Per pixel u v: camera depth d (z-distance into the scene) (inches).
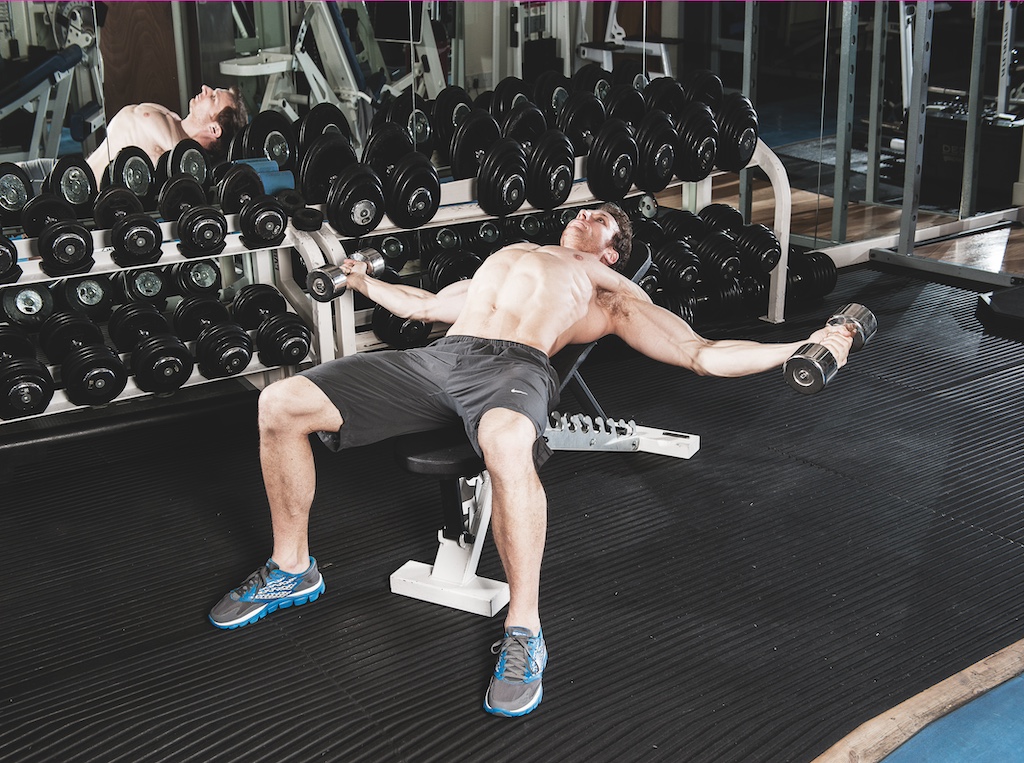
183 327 110.6
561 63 153.3
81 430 107.7
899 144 189.0
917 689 66.3
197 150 115.0
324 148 108.0
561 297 78.2
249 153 120.6
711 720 63.5
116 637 73.9
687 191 158.2
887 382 122.5
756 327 142.8
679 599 77.6
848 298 156.0
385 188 110.0
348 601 78.1
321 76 131.7
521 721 63.7
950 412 113.5
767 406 116.2
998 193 193.8
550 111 140.9
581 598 77.8
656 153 124.4
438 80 142.2
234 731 63.1
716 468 100.7
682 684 67.2
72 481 99.3
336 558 84.5
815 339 65.7
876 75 179.6
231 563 84.4
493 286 79.7
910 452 103.5
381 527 89.8
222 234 102.5
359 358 74.0
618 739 61.9
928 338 137.6
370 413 70.9
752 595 78.0
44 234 93.2
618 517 90.7
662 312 79.9
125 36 116.1
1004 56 182.4
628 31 156.9
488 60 146.0
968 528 88.2
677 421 112.4
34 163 115.7
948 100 187.6
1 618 76.4
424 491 96.8
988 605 76.4
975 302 152.7
